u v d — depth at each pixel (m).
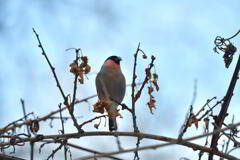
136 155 6.82
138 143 6.91
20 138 6.99
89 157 5.15
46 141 6.99
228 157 6.68
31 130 7.08
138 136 6.90
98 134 7.07
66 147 6.91
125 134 6.96
